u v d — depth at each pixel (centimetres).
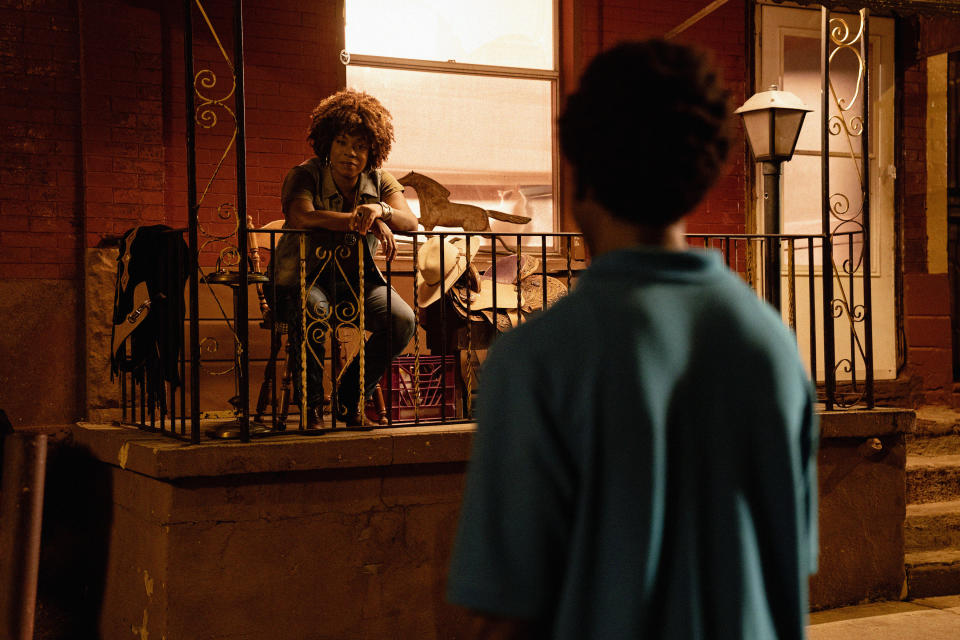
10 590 301
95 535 414
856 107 642
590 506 106
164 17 496
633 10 589
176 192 497
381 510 360
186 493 330
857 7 449
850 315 453
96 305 468
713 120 115
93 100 474
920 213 652
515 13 581
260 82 515
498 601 105
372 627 357
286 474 345
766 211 469
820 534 425
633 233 118
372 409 446
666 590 107
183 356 355
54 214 473
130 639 361
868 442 430
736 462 110
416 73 560
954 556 468
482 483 109
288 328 387
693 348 110
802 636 113
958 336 679
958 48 611
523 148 582
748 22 611
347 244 366
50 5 473
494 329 420
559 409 108
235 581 336
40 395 467
